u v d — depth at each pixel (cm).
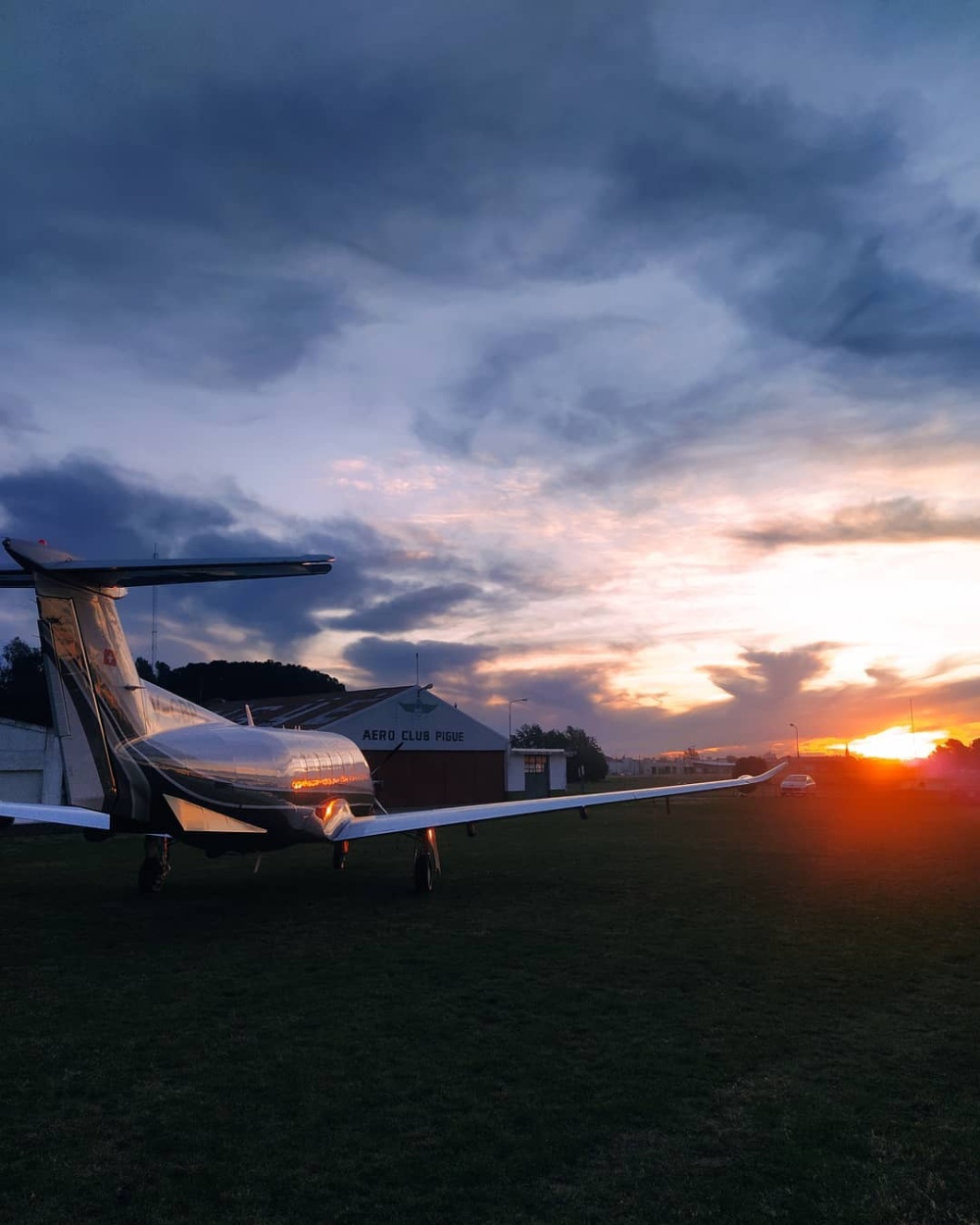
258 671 7212
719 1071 641
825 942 1073
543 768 5872
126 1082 617
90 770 1180
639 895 1439
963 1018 770
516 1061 659
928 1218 440
